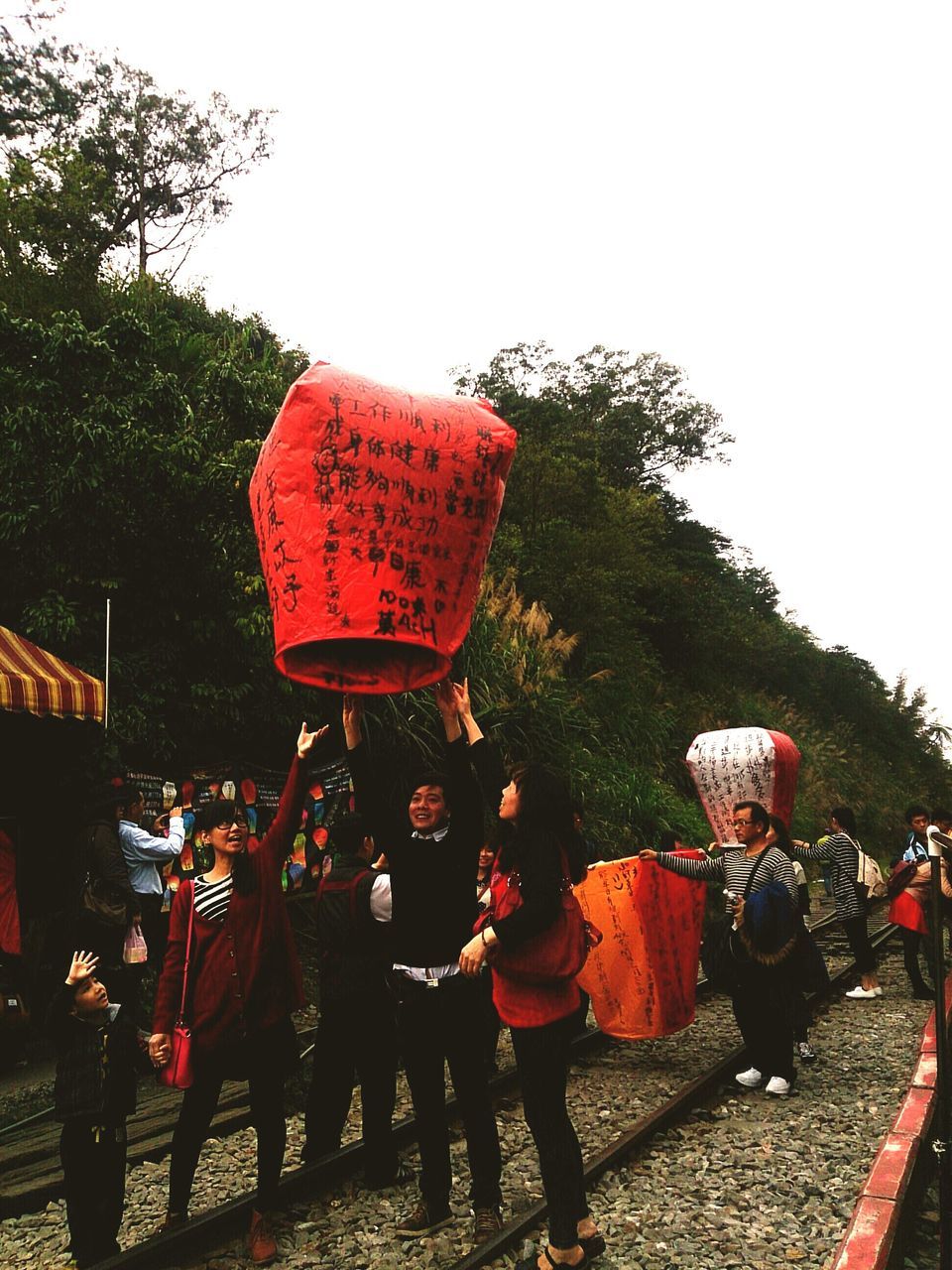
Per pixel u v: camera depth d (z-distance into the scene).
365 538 3.47
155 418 9.62
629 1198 4.79
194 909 4.17
